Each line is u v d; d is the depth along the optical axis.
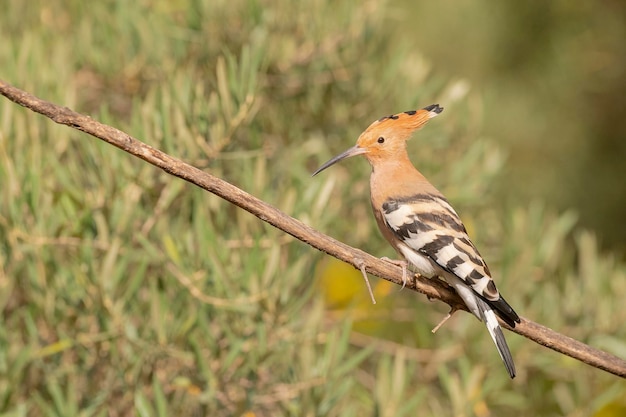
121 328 9.86
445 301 8.90
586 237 12.58
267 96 12.67
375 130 10.18
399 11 14.30
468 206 13.05
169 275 10.27
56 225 9.97
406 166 10.16
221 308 9.96
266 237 10.48
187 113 10.32
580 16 19.14
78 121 7.02
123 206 10.06
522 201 17.19
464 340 11.83
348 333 10.07
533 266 12.30
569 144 18.67
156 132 10.34
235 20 12.42
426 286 8.77
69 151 10.64
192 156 10.24
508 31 18.58
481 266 8.98
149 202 10.58
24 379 10.38
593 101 19.20
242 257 10.40
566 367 11.85
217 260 9.82
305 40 12.75
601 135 19.16
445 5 18.19
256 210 7.53
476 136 13.41
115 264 10.04
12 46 11.95
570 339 8.48
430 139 12.86
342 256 7.89
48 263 10.08
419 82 13.38
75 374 10.24
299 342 10.27
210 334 10.01
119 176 10.16
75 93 11.80
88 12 13.41
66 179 10.12
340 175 12.68
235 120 10.21
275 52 12.48
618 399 11.93
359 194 12.42
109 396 10.21
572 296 12.34
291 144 12.65
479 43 18.27
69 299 9.98
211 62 12.23
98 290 9.77
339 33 12.80
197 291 9.84
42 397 10.37
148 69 12.73
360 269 7.94
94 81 12.90
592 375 11.97
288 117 12.80
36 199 9.84
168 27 12.64
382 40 13.27
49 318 10.06
